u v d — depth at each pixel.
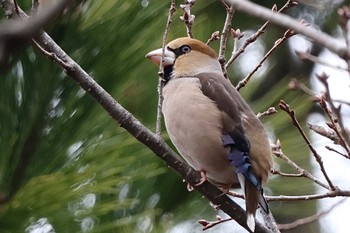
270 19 3.47
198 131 6.37
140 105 7.82
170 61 7.23
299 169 6.39
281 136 8.87
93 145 6.65
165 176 8.56
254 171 6.23
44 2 4.54
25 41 2.46
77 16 6.64
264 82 11.60
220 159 6.35
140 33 6.96
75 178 6.34
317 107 11.69
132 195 8.48
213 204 6.27
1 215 6.10
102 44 6.80
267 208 6.11
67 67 5.79
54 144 6.55
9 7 5.37
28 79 6.57
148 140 6.00
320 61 5.70
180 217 8.73
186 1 7.33
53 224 6.88
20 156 6.44
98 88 5.90
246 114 6.49
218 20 10.94
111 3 6.69
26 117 6.53
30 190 6.11
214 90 6.56
